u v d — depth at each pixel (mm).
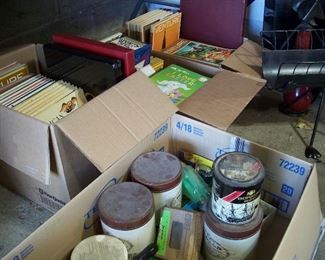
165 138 1268
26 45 1439
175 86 1424
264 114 1893
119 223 888
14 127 1079
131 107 1121
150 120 1135
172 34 1905
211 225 938
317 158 1615
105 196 950
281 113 1896
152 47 1789
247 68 1559
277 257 779
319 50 1505
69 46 1353
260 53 1673
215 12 1861
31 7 1689
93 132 1029
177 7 2117
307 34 1634
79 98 1246
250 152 1129
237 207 888
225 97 1293
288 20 1754
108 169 1007
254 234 934
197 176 1187
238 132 1782
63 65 1375
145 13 2098
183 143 1292
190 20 1957
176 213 1021
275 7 1754
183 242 1008
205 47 1874
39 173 1069
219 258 979
